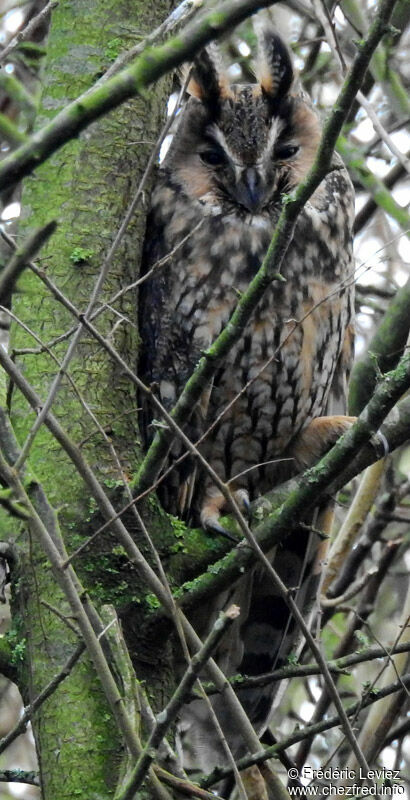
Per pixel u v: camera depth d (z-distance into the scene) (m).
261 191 8.52
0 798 10.12
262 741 8.71
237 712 5.75
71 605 5.16
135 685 5.49
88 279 7.52
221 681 5.77
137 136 8.09
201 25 4.43
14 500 5.07
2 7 10.38
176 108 6.04
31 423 7.10
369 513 10.18
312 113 9.09
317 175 5.50
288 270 8.50
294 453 8.94
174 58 4.45
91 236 7.66
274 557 8.71
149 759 4.93
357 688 9.52
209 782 6.56
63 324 7.36
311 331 8.59
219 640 4.91
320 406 8.92
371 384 8.89
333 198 8.86
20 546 6.82
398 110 9.42
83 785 6.21
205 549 7.19
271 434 8.75
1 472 5.08
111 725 6.38
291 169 8.88
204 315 8.47
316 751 9.67
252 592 8.73
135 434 7.29
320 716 8.60
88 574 6.76
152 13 8.53
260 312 8.42
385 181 10.55
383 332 8.73
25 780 6.79
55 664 6.48
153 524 7.08
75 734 6.33
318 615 8.08
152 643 6.85
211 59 8.80
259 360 8.48
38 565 6.72
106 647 5.95
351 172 10.80
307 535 8.59
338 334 8.83
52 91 8.19
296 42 10.39
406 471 10.88
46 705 6.43
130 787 4.96
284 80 8.85
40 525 5.12
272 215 8.70
